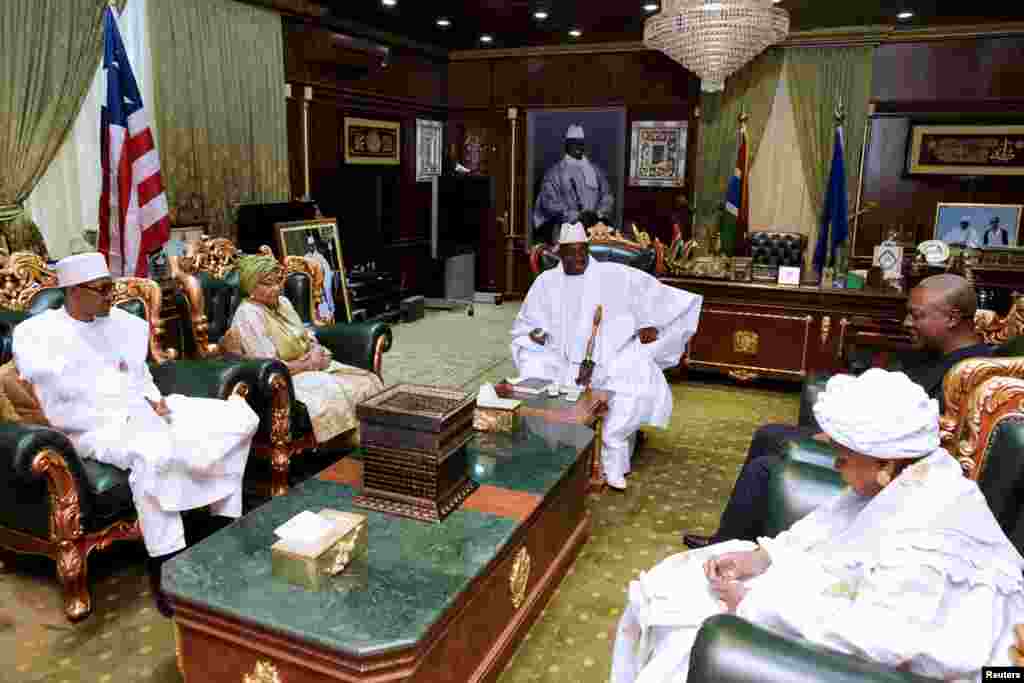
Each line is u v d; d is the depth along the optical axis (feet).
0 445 7.47
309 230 20.57
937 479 4.16
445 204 27.53
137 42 16.88
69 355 8.71
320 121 23.30
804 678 3.62
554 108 28.86
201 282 12.27
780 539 5.42
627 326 12.68
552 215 29.81
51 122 15.07
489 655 6.77
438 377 18.39
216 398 9.87
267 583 5.85
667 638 5.15
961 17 22.20
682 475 12.47
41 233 15.42
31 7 14.46
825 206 21.70
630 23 23.99
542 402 11.02
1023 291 19.07
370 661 5.08
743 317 17.78
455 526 6.91
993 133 23.39
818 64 24.75
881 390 4.23
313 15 21.77
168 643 7.58
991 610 3.89
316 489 7.68
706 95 26.27
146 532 8.34
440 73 29.48
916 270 17.65
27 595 8.45
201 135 18.51
